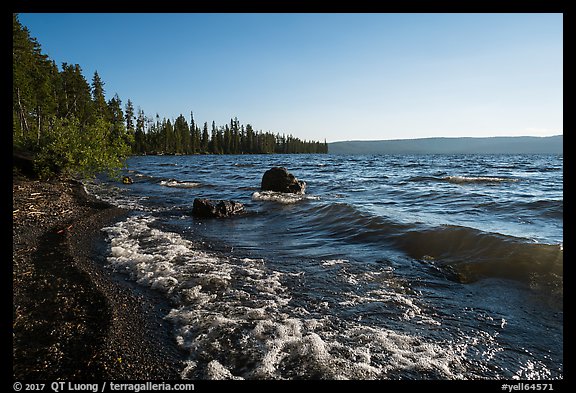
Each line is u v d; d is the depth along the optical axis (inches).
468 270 247.1
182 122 4261.8
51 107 1552.7
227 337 168.1
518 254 249.3
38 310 193.5
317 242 350.9
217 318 186.7
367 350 157.5
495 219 409.4
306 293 221.9
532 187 756.0
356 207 468.4
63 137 719.1
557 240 304.2
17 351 154.1
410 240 318.3
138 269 265.0
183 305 204.4
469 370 143.6
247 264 282.4
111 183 944.3
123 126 788.0
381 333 171.9
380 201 590.2
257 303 207.2
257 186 856.3
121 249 317.1
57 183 695.7
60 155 716.0
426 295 216.1
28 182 611.5
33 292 216.8
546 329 172.2
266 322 182.4
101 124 756.0
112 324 177.9
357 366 146.1
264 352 155.7
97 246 334.3
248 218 496.4
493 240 276.5
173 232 405.4
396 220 380.2
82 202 562.3
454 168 1528.1
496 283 226.1
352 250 315.6
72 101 1852.9
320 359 150.6
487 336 168.2
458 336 168.7
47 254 295.4
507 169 1406.3
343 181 971.3
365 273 255.8
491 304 201.3
